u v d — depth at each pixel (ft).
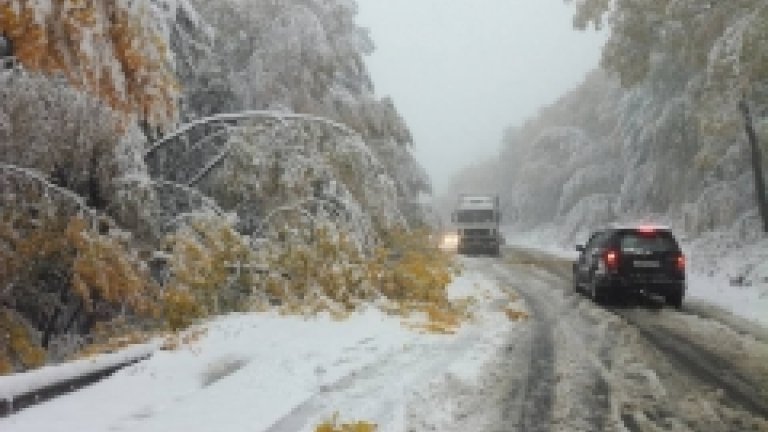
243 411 21.21
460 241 118.01
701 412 21.76
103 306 44.32
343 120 67.10
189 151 54.03
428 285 47.83
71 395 23.38
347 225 46.85
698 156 81.87
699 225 87.97
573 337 35.50
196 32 54.90
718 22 71.46
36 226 37.35
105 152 39.17
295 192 46.52
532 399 23.16
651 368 28.12
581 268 56.65
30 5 23.68
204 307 37.86
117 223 41.11
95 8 25.08
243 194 48.06
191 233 40.09
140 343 33.06
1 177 36.17
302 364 27.37
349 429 19.22
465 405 22.34
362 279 43.55
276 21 59.67
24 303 40.70
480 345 32.76
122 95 26.58
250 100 59.16
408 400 22.68
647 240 49.34
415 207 74.49
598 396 23.63
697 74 85.30
